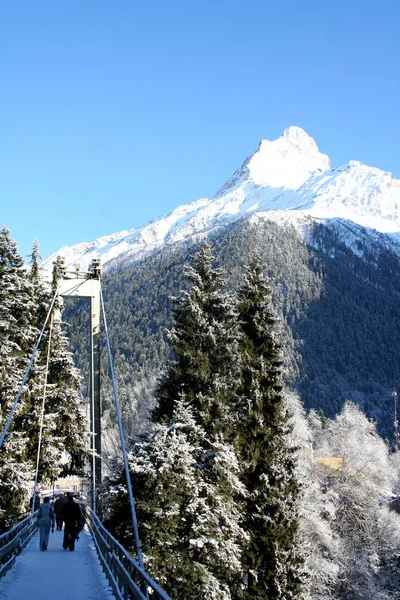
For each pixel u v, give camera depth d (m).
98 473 35.56
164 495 22.64
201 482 23.86
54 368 36.28
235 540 25.20
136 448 24.56
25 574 17.25
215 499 23.89
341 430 48.12
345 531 43.00
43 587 15.32
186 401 27.69
